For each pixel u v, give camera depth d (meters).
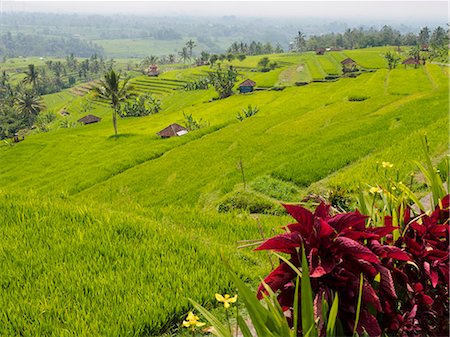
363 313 3.03
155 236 7.76
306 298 2.75
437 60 121.75
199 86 140.50
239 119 55.00
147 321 4.99
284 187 17.81
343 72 117.81
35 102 133.12
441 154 16.58
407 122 27.92
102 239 7.51
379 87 68.50
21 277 6.28
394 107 41.44
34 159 57.31
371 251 3.09
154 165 34.59
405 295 3.46
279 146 30.84
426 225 3.70
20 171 52.12
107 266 6.52
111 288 5.78
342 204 11.93
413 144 18.66
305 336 2.62
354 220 3.23
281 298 3.25
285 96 83.69
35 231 8.04
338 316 3.03
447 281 3.43
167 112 95.69
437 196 4.52
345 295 3.05
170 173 30.94
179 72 177.75
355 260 3.08
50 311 5.29
